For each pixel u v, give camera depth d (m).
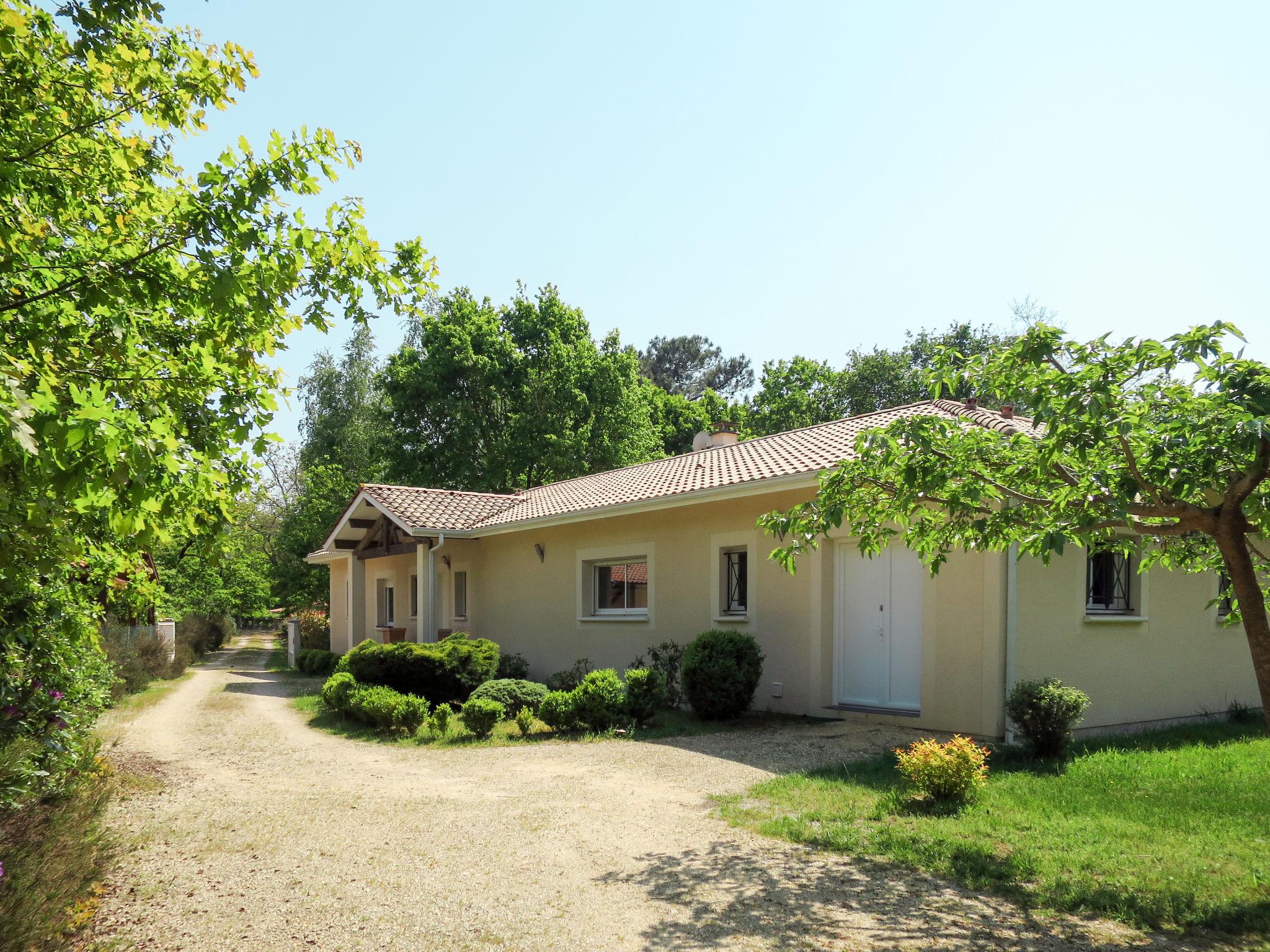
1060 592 10.12
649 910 4.72
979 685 9.55
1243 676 12.73
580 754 9.47
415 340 38.88
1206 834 5.99
